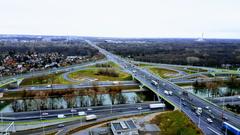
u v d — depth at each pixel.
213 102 169.25
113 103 173.00
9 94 184.62
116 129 114.06
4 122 130.25
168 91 180.50
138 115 142.12
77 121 133.38
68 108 157.25
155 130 119.69
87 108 155.88
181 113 137.38
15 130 122.75
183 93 180.12
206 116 134.38
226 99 178.38
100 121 133.12
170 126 123.50
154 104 157.12
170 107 157.12
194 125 119.88
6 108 162.75
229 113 140.75
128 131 114.06
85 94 185.00
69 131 119.88
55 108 160.75
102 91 195.00
